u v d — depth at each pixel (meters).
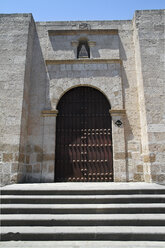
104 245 3.37
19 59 7.52
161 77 7.14
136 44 7.90
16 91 7.17
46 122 7.50
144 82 7.09
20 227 3.82
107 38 8.35
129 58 8.12
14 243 3.49
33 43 8.40
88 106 7.87
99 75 7.87
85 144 7.48
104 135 7.54
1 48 7.68
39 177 7.02
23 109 7.12
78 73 7.91
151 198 4.54
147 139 6.56
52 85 7.83
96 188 4.93
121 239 3.57
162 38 7.58
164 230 3.65
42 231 3.68
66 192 4.83
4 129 6.82
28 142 7.37
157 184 5.80
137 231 3.62
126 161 7.06
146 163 6.65
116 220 3.90
